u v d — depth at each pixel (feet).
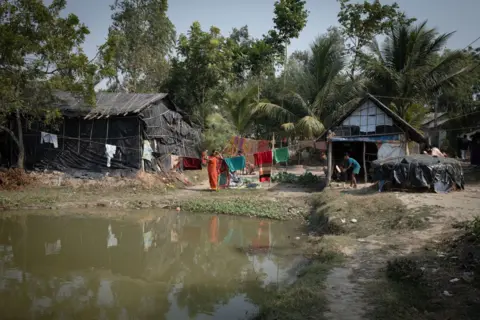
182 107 95.81
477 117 104.37
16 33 52.26
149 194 56.13
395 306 16.83
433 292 17.93
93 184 58.39
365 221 34.22
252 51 107.96
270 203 49.06
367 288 19.21
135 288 23.30
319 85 97.19
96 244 33.19
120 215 44.73
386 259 23.84
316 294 18.60
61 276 25.40
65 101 67.00
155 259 29.17
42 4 52.80
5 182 55.98
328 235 31.12
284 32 111.04
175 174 67.92
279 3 107.96
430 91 86.89
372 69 89.40
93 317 19.27
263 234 36.68
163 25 102.12
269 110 96.63
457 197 40.81
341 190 50.70
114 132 63.57
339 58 95.14
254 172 82.33
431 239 26.96
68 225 39.65
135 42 97.76
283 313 16.97
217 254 30.37
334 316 16.29
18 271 26.23
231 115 92.58
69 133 65.16
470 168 69.77
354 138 56.75
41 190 55.52
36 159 66.18
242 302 20.98
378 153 56.39
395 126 54.80
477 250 22.11
